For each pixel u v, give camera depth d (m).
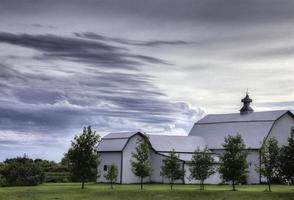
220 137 97.56
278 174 66.25
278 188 72.38
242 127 97.06
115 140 89.75
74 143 70.56
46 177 90.12
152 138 91.69
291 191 64.88
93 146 71.06
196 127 104.69
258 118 97.19
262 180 87.38
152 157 89.56
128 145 87.94
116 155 87.88
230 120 101.06
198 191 63.75
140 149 75.25
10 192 59.88
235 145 69.50
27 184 77.56
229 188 71.94
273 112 97.31
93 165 70.62
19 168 79.12
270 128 93.06
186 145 93.31
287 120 96.31
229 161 68.38
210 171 71.62
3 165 84.44
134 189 66.19
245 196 60.53
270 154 66.88
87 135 71.12
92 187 70.69
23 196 58.16
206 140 98.19
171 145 91.62
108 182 88.50
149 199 58.81
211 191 63.84
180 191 63.62
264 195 61.00
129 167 87.44
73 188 66.62
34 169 81.00
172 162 71.81
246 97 102.06
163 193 62.28
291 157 65.56
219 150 94.88
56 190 63.22
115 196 60.00
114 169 74.25
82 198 58.00
